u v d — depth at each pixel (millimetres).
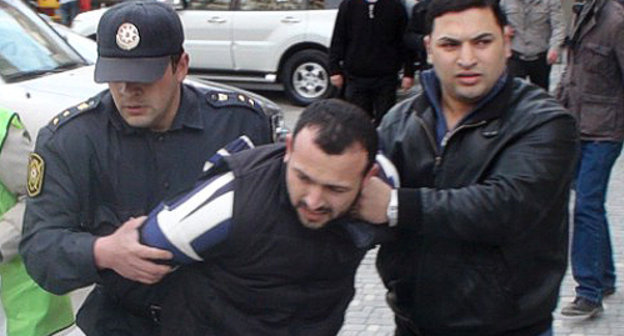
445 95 2369
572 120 2297
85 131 2387
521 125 2266
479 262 2340
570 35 4699
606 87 4602
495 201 2203
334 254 2088
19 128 2887
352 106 1973
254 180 2039
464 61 2246
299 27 11195
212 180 2064
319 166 1917
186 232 2016
